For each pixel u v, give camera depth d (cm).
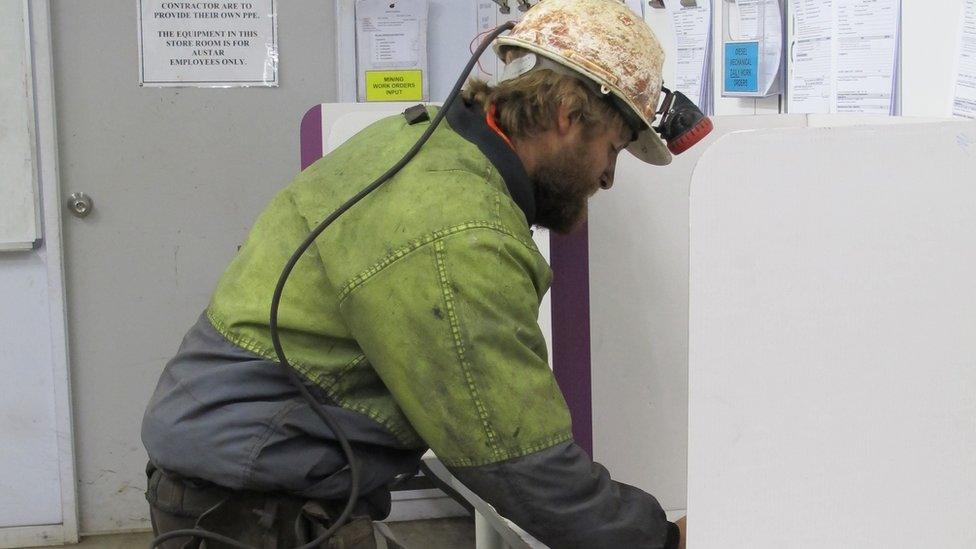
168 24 284
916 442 96
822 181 91
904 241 94
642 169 145
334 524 103
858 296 93
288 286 105
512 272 96
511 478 95
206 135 290
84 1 280
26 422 291
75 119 285
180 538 112
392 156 106
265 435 104
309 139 184
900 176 93
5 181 278
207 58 287
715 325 90
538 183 110
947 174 94
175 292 296
